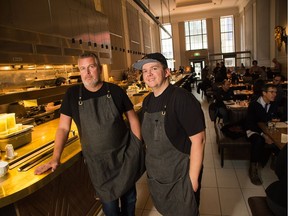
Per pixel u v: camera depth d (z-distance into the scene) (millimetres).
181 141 1619
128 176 1937
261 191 2881
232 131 3518
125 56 10648
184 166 1622
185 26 17328
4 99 2889
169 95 1627
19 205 1530
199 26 17125
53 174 1570
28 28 3535
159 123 1619
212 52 17047
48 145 2059
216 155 4043
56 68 5406
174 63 17688
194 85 15547
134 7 12508
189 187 1604
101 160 1824
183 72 15023
